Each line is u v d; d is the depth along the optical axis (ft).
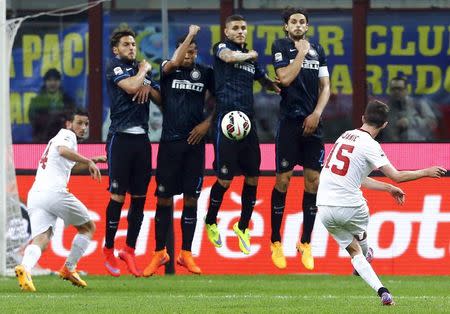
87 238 144.25
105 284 154.71
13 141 193.26
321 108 144.46
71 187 181.16
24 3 194.29
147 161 150.10
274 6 189.67
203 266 179.22
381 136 188.24
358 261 119.14
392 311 111.65
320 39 188.55
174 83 148.56
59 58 192.54
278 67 143.95
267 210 178.91
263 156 185.26
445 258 177.06
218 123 144.87
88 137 189.26
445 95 188.03
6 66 170.71
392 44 188.03
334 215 119.85
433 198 178.40
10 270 171.73
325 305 119.34
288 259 178.60
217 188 147.64
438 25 187.73
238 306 118.42
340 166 119.85
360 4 187.93
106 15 192.24
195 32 146.82
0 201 166.61
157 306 118.32
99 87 191.72
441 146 183.62
